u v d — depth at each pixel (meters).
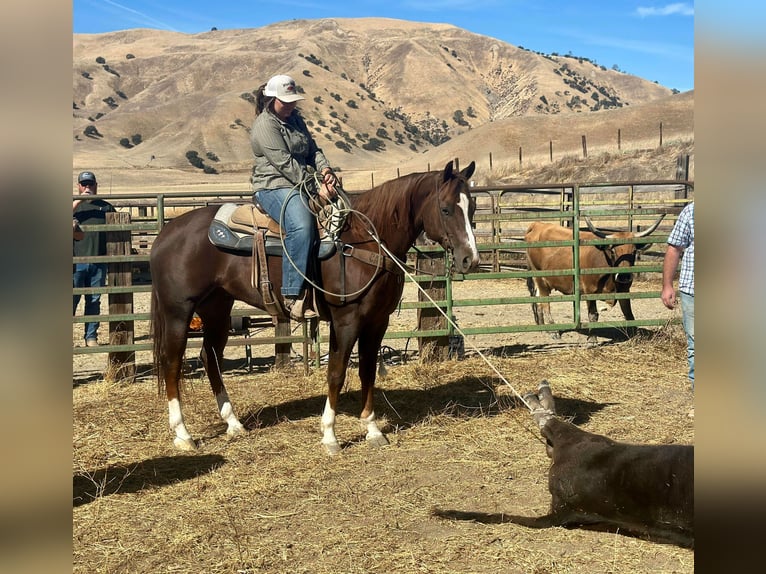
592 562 3.44
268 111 5.21
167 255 5.45
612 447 3.71
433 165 68.44
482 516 4.03
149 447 5.45
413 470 4.88
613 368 7.70
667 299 5.64
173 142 120.31
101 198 7.74
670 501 3.42
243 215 5.32
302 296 5.10
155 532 3.94
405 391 6.97
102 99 173.38
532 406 4.21
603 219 16.77
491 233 16.34
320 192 5.16
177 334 5.48
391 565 3.51
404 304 7.84
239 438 5.64
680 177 15.16
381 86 197.50
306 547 3.73
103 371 8.02
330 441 5.29
